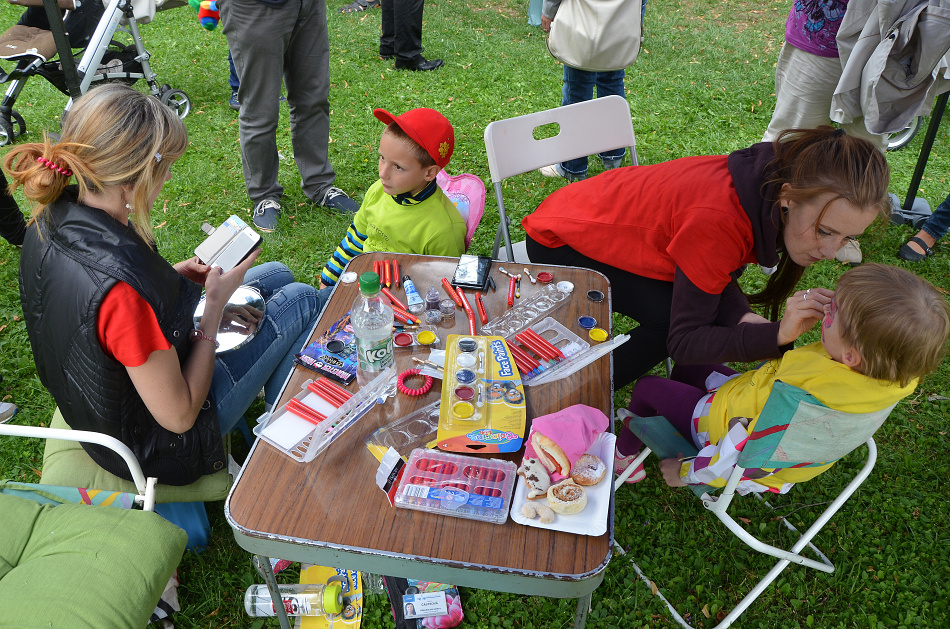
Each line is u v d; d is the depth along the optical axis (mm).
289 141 4691
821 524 1880
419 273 2055
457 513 1332
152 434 1709
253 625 1976
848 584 2205
